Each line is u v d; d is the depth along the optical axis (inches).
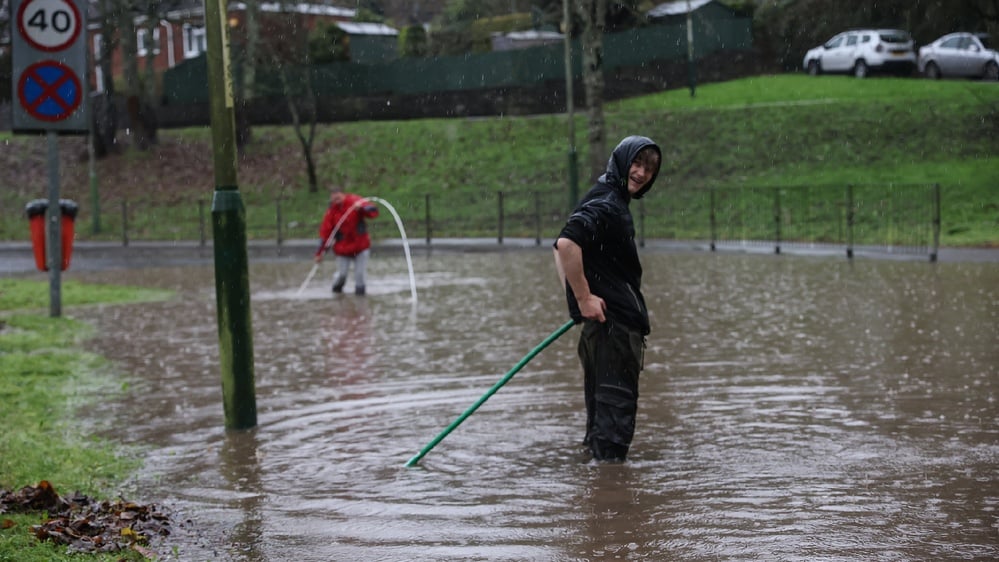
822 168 1996.8
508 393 535.5
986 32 2294.5
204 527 331.0
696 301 920.3
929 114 2106.3
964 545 293.6
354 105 2819.9
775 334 705.0
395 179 2447.1
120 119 2989.7
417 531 320.5
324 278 1307.8
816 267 1229.7
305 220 2314.2
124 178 2647.6
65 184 2669.8
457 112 2758.4
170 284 1305.4
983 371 547.5
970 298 865.5
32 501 337.7
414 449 426.0
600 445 394.6
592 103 1947.6
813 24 2682.1
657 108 2447.1
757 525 315.6
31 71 826.8
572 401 511.5
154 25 2682.1
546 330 769.6
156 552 305.9
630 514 330.6
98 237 2333.9
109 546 301.7
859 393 503.2
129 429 478.6
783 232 1726.1
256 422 478.9
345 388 563.2
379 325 830.5
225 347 470.0
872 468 373.7
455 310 917.2
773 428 439.5
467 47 2997.0
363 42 3063.5
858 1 2561.5
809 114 2209.6
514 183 2314.2
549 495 354.6
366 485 374.6
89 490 370.9
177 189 2583.7
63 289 1186.0
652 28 2723.9
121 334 813.2
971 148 1943.9
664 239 1792.6
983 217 1643.7
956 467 371.9
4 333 791.1
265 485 379.2
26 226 2465.6
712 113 2320.4
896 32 2429.9
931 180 1838.1
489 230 2138.3
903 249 1411.2
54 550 292.4
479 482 374.0
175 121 2984.7
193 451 433.7
